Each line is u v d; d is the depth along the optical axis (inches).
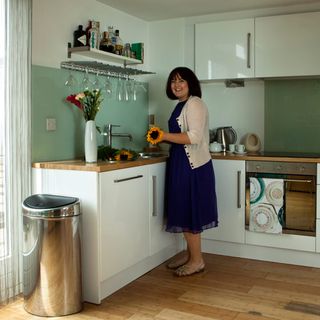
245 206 143.9
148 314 102.7
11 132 109.9
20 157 112.6
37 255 101.3
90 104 121.0
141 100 170.2
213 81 167.9
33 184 117.3
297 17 145.9
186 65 171.3
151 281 125.3
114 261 114.0
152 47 174.4
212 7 154.9
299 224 136.9
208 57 160.1
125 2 146.6
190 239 132.0
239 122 169.0
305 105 158.1
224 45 157.1
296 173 135.3
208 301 110.5
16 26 109.0
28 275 103.3
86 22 138.1
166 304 108.7
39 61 120.0
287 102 160.7
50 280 101.5
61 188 111.9
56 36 125.6
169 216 132.2
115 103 153.0
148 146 173.0
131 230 121.2
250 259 146.4
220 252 151.9
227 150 163.5
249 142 162.9
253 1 148.0
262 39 151.0
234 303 109.0
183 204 129.0
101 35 144.2
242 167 143.2
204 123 126.9
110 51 140.7
